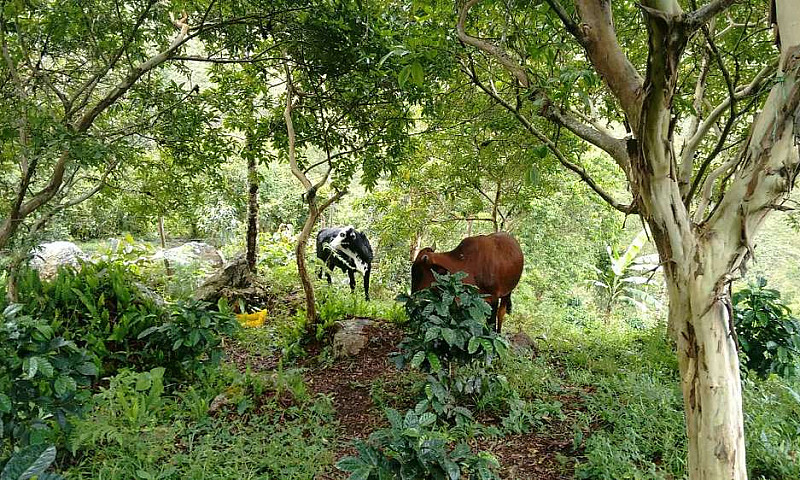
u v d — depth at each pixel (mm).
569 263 9773
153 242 12109
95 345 4316
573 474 3318
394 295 9320
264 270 8852
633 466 3129
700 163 5840
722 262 2203
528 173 2932
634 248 10297
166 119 4191
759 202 2127
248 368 4395
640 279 10375
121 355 4402
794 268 11555
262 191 13219
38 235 4012
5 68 3947
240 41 4426
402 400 4297
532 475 3316
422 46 3408
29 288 4578
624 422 3729
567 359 5469
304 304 7195
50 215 4023
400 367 3861
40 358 2691
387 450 2688
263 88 5766
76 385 2971
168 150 5000
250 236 7949
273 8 4094
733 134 5570
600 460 3195
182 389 4285
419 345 3789
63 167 3754
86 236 10133
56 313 4430
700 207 4602
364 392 4547
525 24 3557
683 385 2354
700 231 2273
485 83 5355
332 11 4004
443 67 3734
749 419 3582
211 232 13000
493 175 6957
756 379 4500
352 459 2383
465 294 3863
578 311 9609
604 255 11586
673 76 2039
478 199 7641
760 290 4500
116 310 4801
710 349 2242
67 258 7496
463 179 7070
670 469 3160
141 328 4598
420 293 3984
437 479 2410
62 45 3998
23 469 1736
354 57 4387
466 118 5691
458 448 2641
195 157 4953
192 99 4484
